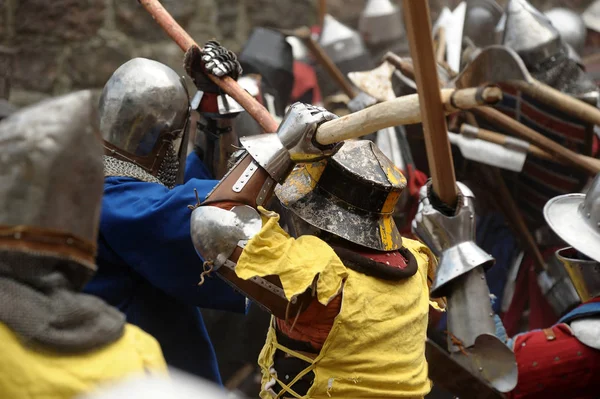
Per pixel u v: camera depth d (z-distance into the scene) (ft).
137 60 16.42
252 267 13.26
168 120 16.22
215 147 18.25
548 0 45.06
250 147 13.91
